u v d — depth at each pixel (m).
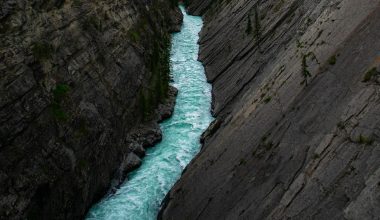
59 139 30.28
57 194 28.66
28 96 27.88
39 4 33.72
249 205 24.14
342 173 19.38
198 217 28.09
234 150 31.12
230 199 26.50
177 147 43.78
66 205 29.70
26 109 27.27
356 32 27.52
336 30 30.69
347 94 23.55
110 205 34.75
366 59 24.36
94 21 44.81
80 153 32.50
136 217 33.34
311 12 44.31
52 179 28.14
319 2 44.16
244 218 23.69
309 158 22.30
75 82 35.53
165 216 31.44
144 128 45.94
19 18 29.88
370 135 19.41
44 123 28.98
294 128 25.98
